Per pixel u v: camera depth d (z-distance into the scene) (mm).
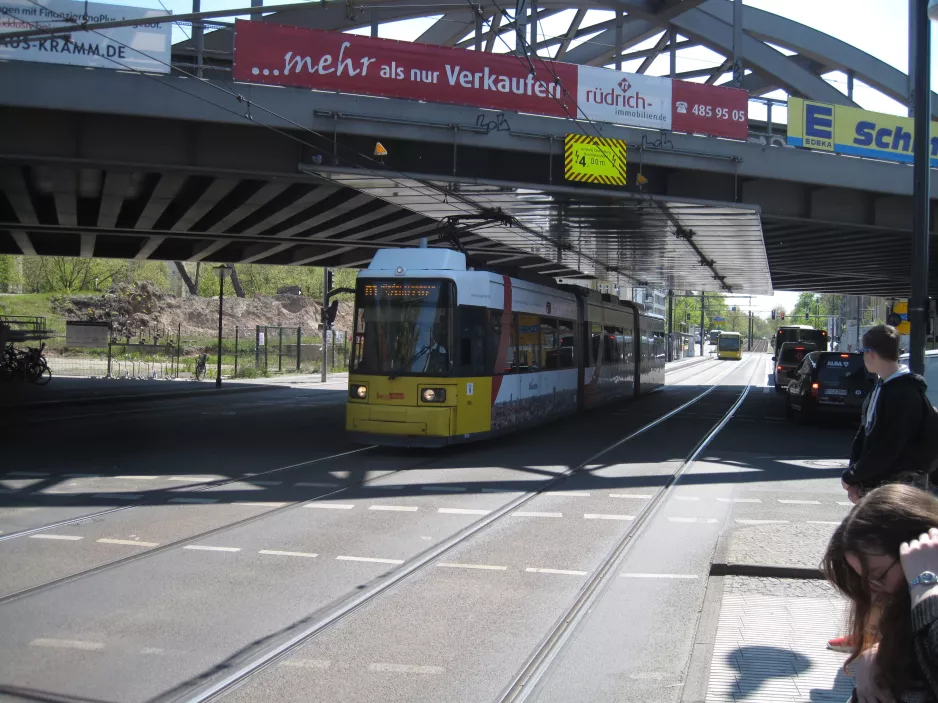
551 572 7441
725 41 31516
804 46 32531
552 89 18438
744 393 39688
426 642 5617
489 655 5391
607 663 5285
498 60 18047
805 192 22422
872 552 2092
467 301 15148
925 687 2004
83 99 15781
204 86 16266
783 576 7230
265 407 28156
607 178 18781
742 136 20391
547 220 23438
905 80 33188
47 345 58969
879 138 21828
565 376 20750
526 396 17703
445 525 9352
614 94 19109
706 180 21250
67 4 15664
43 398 29031
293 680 4922
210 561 7629
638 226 24203
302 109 16922
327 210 22609
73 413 24875
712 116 20047
